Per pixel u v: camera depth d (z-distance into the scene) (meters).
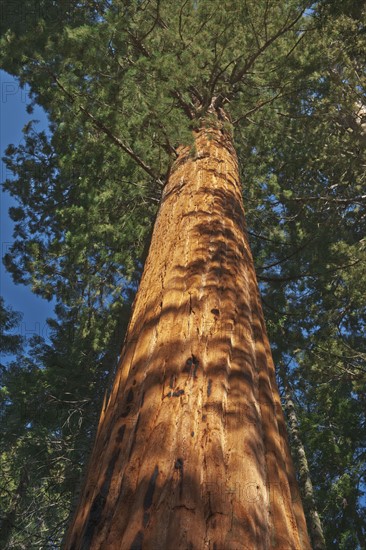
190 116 6.69
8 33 6.41
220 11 6.91
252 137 9.04
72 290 10.73
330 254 9.72
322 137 10.74
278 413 2.47
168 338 2.60
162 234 4.09
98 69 6.23
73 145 7.79
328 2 8.68
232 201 4.54
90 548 1.72
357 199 12.27
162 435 2.04
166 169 6.12
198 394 2.25
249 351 2.65
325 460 11.53
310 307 11.27
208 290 3.01
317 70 8.48
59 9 8.51
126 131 6.22
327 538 10.91
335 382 11.10
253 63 7.72
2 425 11.82
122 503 1.83
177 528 1.65
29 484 12.11
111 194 8.09
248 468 1.95
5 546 11.05
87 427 11.82
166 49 6.84
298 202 11.91
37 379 11.64
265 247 10.23
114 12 6.34
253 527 1.74
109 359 11.83
